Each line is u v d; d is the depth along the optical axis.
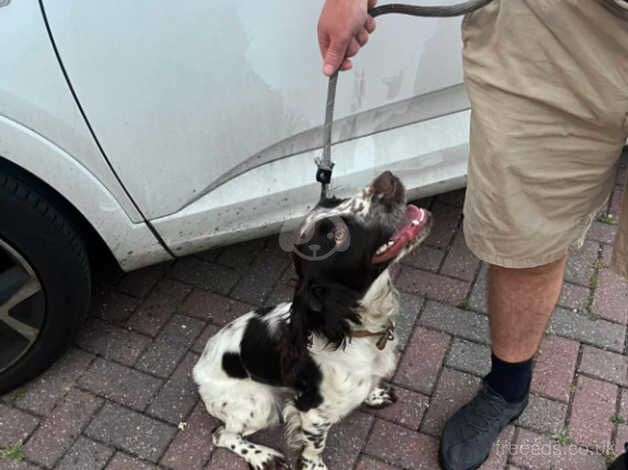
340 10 1.71
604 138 1.81
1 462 2.61
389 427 2.67
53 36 2.05
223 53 2.23
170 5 2.10
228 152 2.46
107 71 2.14
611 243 3.32
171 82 2.23
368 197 2.03
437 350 2.93
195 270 3.32
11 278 2.47
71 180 2.29
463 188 3.30
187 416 2.75
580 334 2.95
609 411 2.67
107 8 2.05
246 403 2.53
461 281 3.21
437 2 2.37
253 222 2.68
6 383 2.73
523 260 2.05
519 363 2.43
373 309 2.19
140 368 2.92
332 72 1.84
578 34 1.65
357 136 2.64
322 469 2.54
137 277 3.29
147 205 2.47
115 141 2.28
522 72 1.79
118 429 2.70
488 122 1.89
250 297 3.20
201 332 3.06
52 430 2.70
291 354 2.16
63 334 2.69
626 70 1.65
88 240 2.95
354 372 2.28
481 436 2.52
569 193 1.93
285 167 2.60
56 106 2.13
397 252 2.10
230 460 2.60
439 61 2.55
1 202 2.25
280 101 2.41
